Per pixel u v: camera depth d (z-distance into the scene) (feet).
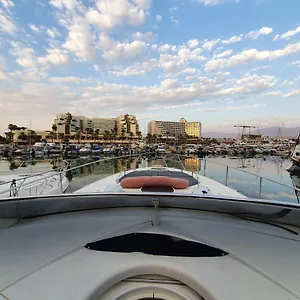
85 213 5.90
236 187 35.63
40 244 4.65
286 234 5.00
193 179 19.89
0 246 4.57
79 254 4.39
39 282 3.72
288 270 3.97
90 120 376.27
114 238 4.64
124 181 15.89
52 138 271.28
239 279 3.78
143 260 4.21
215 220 5.53
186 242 4.52
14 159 108.47
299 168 67.21
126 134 350.43
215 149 163.32
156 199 5.68
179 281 3.95
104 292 3.74
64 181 24.30
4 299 3.40
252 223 5.44
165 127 429.79
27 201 5.55
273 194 36.06
